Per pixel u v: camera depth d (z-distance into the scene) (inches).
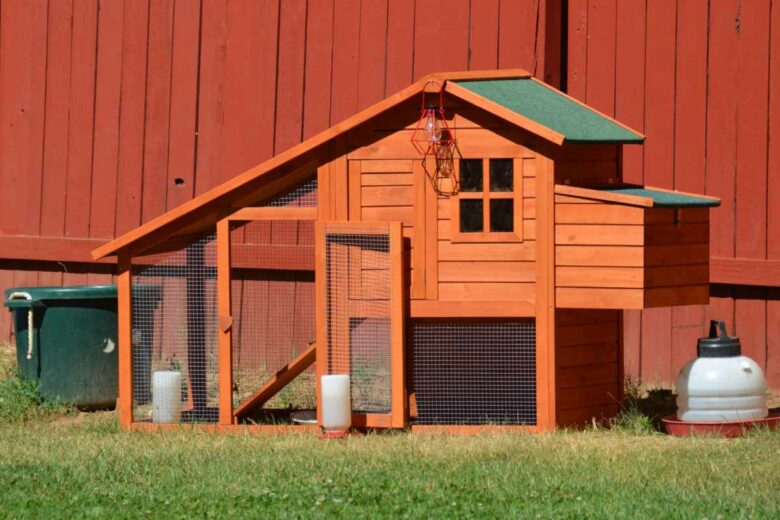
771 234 537.3
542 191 438.9
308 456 405.1
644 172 559.2
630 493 347.6
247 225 593.0
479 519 322.0
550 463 388.8
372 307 447.5
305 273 586.2
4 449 432.1
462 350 454.0
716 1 546.0
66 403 523.2
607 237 431.5
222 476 377.7
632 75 561.3
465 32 579.5
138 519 328.8
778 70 535.5
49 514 335.3
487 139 444.5
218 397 479.2
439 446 418.9
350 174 454.9
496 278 444.8
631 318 562.3
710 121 547.5
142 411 491.8
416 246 450.6
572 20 571.8
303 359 472.7
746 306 544.4
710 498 340.2
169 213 462.0
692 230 445.7
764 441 420.5
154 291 476.7
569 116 461.7
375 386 450.6
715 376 440.5
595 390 469.4
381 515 327.9
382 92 591.5
